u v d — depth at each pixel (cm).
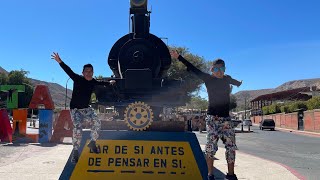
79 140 335
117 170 339
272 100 5000
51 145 964
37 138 1077
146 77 385
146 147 342
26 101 4519
